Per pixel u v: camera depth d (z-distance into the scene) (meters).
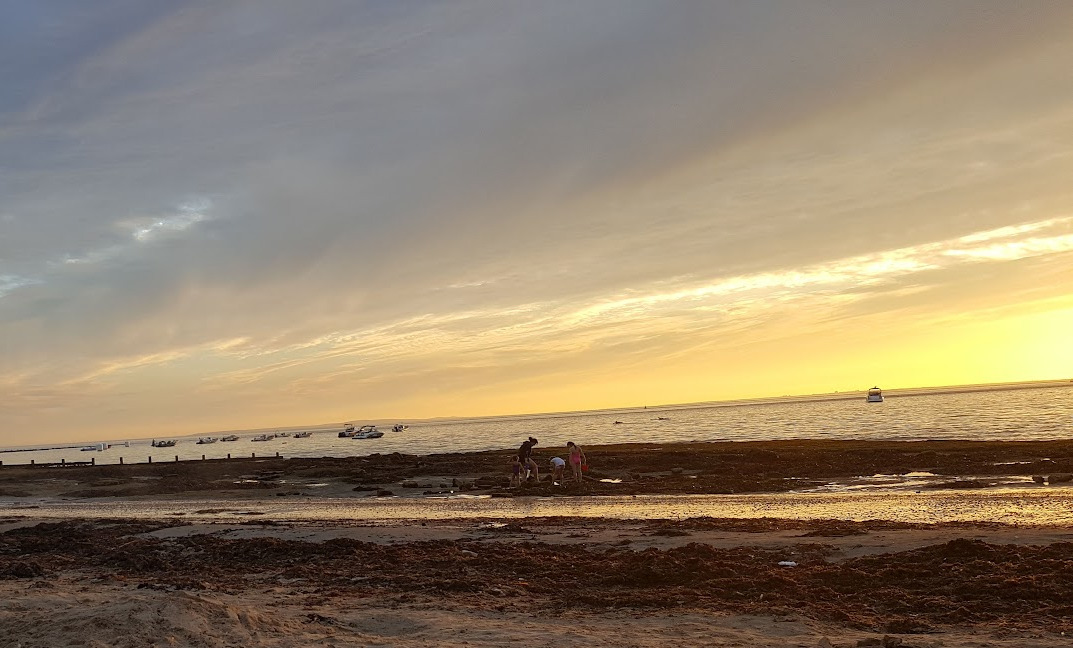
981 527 18.50
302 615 11.60
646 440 87.94
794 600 11.95
